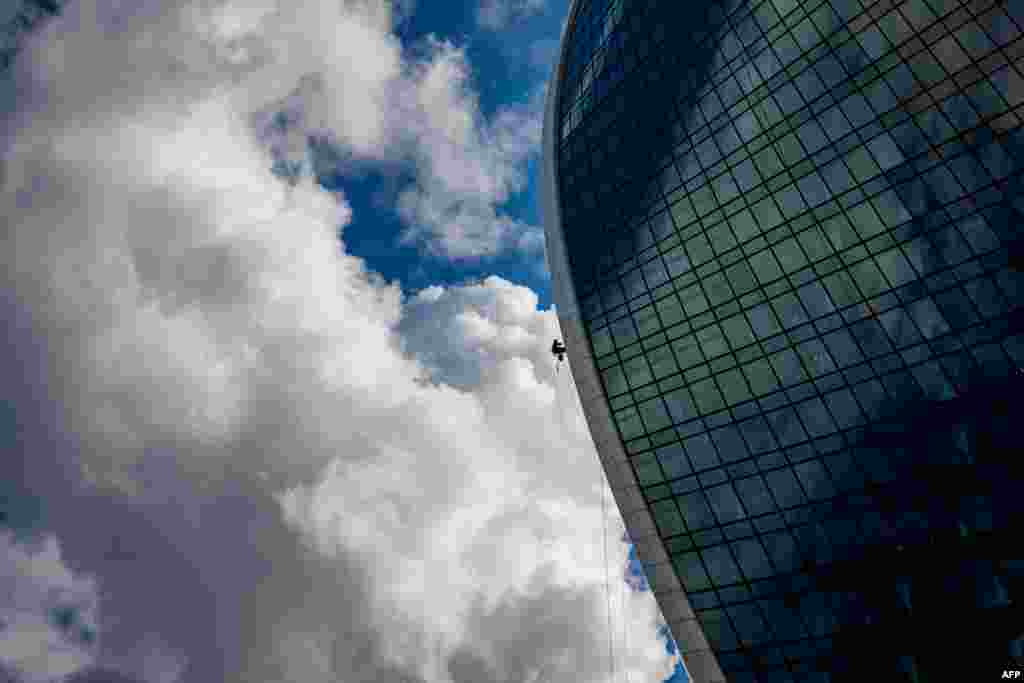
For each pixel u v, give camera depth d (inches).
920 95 1530.5
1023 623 1181.7
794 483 1510.8
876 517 1384.1
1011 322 1305.4
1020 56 1409.9
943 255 1417.3
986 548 1245.7
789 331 1600.6
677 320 1809.8
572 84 2568.9
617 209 2079.2
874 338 1469.0
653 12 2256.4
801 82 1739.7
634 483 1785.2
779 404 1571.1
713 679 1551.4
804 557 1464.1
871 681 1328.7
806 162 1676.9
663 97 2082.9
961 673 1229.7
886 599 1338.6
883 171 1544.0
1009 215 1353.3
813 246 1614.2
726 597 1565.0
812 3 1774.1
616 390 1893.5
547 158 2485.2
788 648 1450.5
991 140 1408.7
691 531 1652.3
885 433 1408.7
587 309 2046.0
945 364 1365.7
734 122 1849.2
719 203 1814.7
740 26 1923.0
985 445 1283.2
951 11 1526.8
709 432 1670.8
